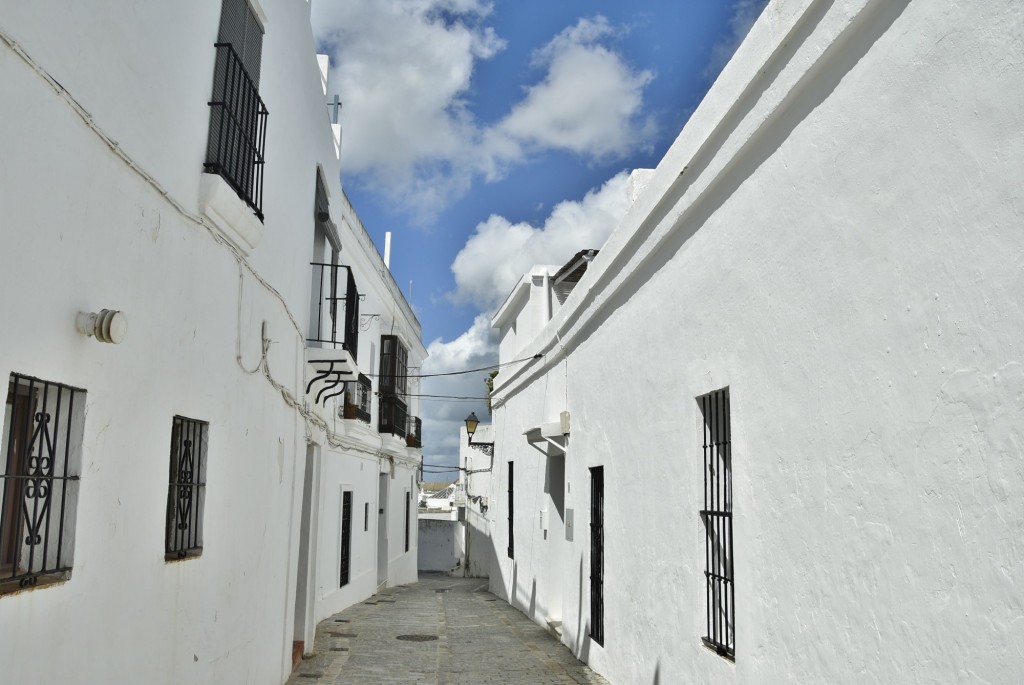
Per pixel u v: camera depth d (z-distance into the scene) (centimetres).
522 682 851
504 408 1788
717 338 570
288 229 778
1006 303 292
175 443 495
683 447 641
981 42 307
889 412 361
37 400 362
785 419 461
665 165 665
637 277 783
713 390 575
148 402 438
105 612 389
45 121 329
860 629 379
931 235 335
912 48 350
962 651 309
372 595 1816
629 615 784
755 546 495
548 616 1246
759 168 505
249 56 608
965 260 314
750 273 515
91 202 369
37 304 326
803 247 445
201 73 510
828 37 409
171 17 458
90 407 372
